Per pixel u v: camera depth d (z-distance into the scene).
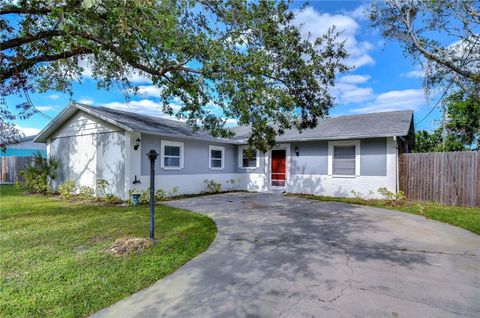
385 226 6.63
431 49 7.93
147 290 3.34
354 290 3.33
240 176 15.48
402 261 4.31
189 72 6.97
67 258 4.27
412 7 8.14
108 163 10.77
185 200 10.94
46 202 9.84
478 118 15.01
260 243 5.25
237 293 3.26
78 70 8.19
